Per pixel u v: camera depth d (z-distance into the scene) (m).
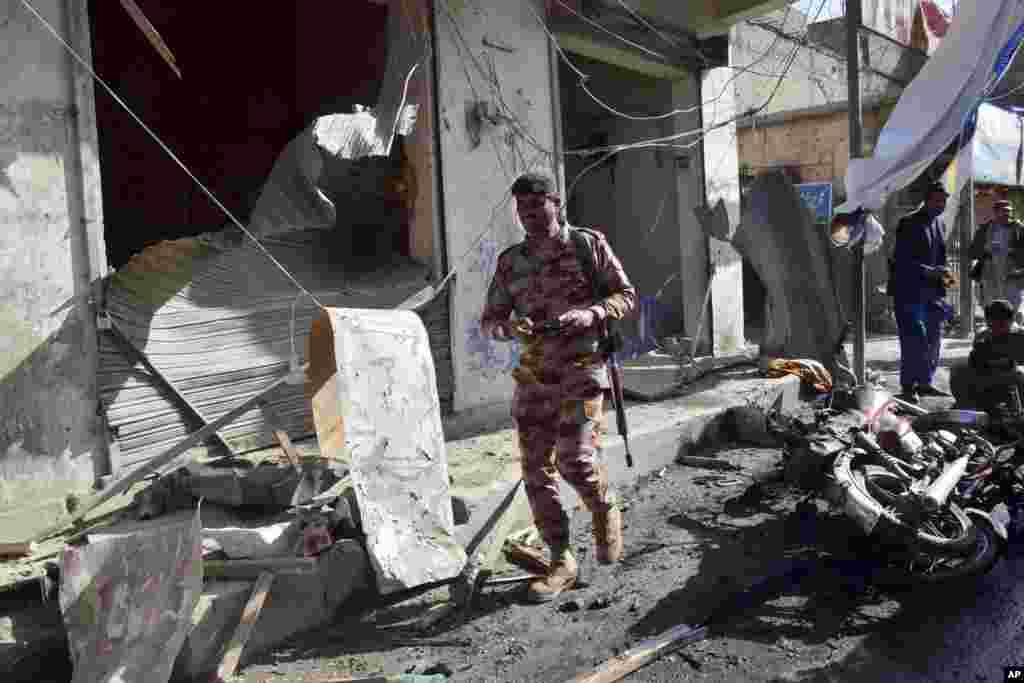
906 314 7.74
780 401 7.10
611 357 3.90
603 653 3.35
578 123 9.88
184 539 3.14
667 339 9.23
